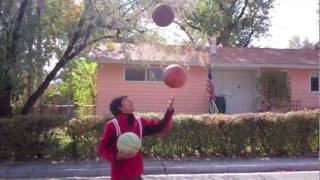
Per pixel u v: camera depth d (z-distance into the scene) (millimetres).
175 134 14227
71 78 21266
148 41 17281
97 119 14109
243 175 12203
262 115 14562
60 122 14047
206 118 14375
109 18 15953
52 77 16828
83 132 14070
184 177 11938
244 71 26359
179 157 14242
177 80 5594
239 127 14422
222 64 25016
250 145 14523
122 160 5422
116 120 5535
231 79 26266
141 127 5637
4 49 14992
